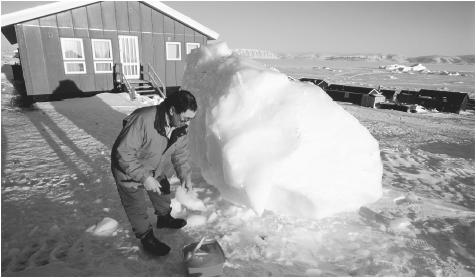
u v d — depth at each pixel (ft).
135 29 48.16
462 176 17.79
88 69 45.44
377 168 11.65
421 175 17.51
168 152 9.16
